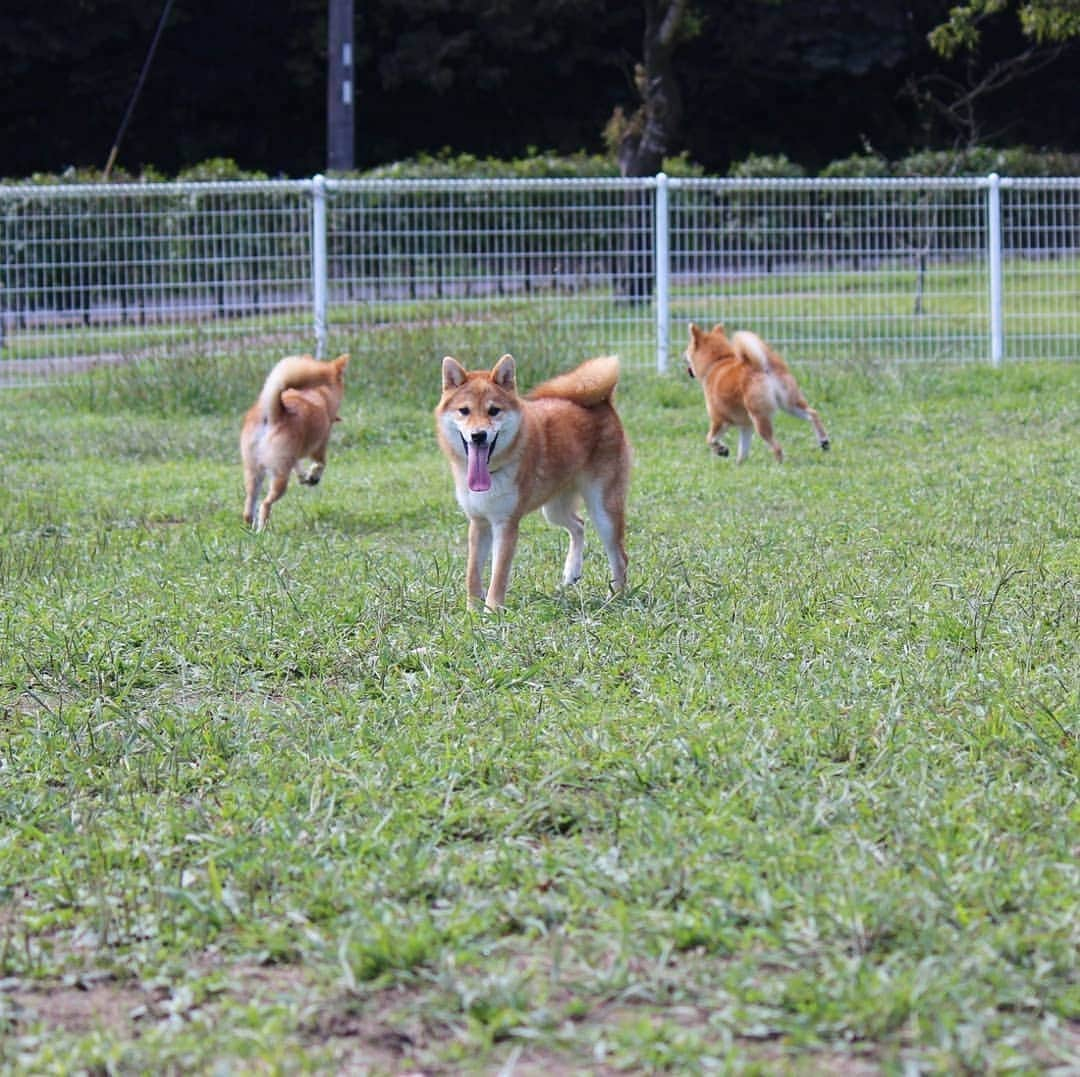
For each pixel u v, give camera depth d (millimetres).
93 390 17750
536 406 8703
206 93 44344
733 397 14016
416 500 12297
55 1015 4230
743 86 45281
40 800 5695
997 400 16625
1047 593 8023
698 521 10938
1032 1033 3822
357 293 19938
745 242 21797
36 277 19484
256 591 8758
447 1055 3855
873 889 4543
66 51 41875
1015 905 4484
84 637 7766
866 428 15539
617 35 45031
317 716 6492
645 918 4473
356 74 44531
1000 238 19062
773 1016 3920
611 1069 3797
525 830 5258
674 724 6109
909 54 44156
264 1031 3939
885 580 8523
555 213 21797
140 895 4887
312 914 4691
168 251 19734
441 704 6586
